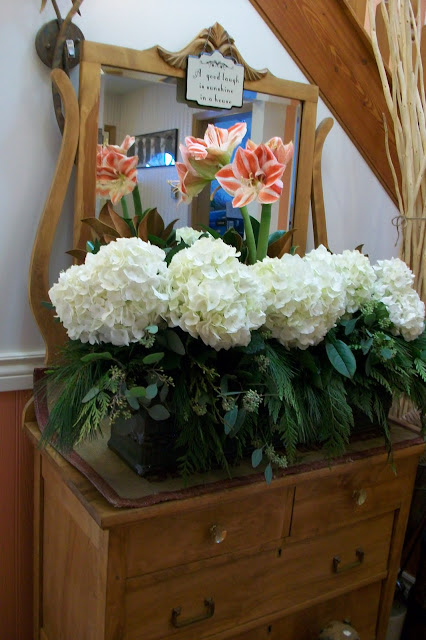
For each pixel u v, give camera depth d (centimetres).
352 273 119
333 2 156
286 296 104
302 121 153
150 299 93
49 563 128
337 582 130
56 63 123
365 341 116
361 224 179
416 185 155
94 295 92
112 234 117
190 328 93
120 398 92
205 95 137
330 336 113
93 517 93
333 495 123
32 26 122
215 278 93
